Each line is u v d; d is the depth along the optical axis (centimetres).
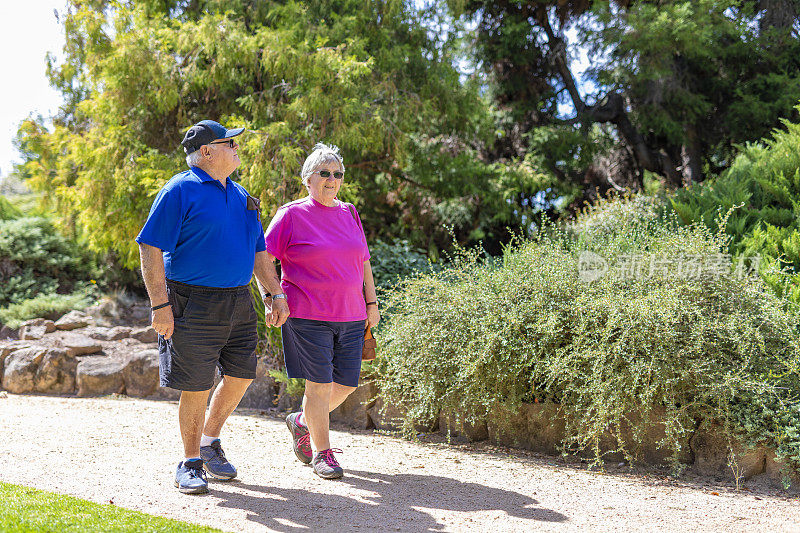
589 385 414
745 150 787
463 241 1151
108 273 1061
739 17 1118
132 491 315
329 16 928
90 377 655
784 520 294
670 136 1165
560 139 1165
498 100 1292
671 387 395
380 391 509
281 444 440
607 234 651
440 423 500
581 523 287
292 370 364
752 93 1138
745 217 622
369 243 1017
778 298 482
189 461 324
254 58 809
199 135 322
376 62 906
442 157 1012
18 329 855
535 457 434
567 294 457
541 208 1152
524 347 441
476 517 294
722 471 385
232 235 321
